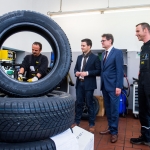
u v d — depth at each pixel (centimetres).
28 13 116
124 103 425
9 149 98
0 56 334
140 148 238
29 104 98
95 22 520
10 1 469
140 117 247
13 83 112
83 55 325
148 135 244
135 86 423
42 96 119
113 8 455
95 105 419
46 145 103
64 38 122
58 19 550
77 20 535
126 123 370
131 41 493
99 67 302
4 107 95
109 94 262
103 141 262
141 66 237
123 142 259
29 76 288
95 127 334
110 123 278
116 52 261
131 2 496
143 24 232
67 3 550
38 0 580
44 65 275
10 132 95
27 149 99
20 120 96
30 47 584
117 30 504
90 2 529
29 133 98
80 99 316
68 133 119
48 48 562
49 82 117
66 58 121
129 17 495
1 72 112
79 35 533
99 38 516
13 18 114
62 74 120
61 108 108
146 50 230
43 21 118
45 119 101
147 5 435
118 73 253
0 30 112
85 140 144
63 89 462
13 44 491
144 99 238
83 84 309
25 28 123
